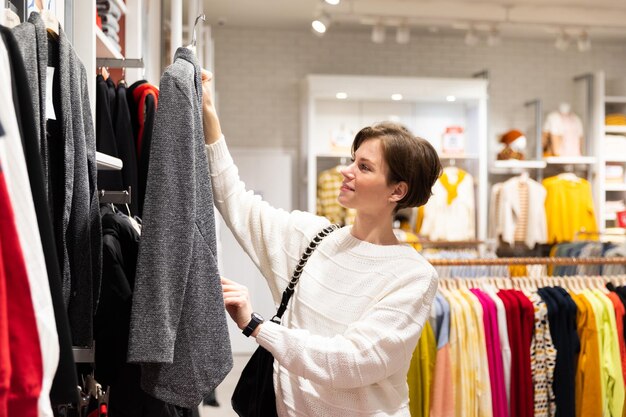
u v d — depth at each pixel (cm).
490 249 705
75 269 140
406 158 171
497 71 769
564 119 746
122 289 151
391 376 172
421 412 308
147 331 133
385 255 172
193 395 141
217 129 187
